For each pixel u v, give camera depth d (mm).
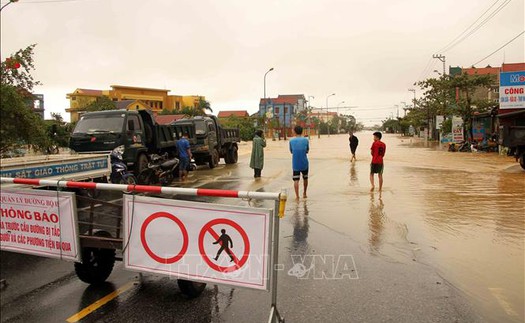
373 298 4613
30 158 9422
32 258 6309
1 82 8836
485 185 12906
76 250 4695
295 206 9812
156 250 4250
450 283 4992
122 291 4938
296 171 10734
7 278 5434
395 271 5430
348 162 22203
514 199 10422
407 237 7008
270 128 76125
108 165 10648
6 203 5000
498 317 4125
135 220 4312
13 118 8867
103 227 4691
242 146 45875
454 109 33562
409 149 34812
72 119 79500
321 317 4188
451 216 8508
